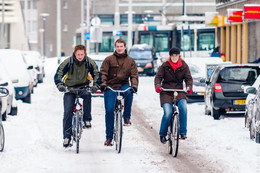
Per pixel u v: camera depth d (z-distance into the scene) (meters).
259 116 25.89
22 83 45.69
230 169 20.39
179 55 23.58
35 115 38.62
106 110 24.89
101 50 128.00
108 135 25.28
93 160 22.16
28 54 81.56
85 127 24.48
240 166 20.91
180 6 176.50
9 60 47.47
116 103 24.72
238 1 79.62
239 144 25.91
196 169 20.47
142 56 93.12
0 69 38.44
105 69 24.36
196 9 177.12
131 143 26.70
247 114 31.48
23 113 39.53
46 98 52.97
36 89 65.75
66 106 24.06
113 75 24.45
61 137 28.34
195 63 48.41
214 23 83.00
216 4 92.00
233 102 35.53
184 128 23.53
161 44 121.75
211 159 22.47
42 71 88.00
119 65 24.34
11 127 32.38
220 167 20.81
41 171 19.98
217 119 36.09
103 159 22.42
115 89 24.53
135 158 22.70
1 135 24.33
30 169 20.36
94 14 199.25
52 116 38.12
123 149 24.92
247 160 22.00
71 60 23.78
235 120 35.12
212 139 27.61
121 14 199.50
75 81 23.84
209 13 82.88
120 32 95.56
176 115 22.91
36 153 23.78
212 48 114.81
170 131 23.67
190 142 27.03
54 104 46.84
